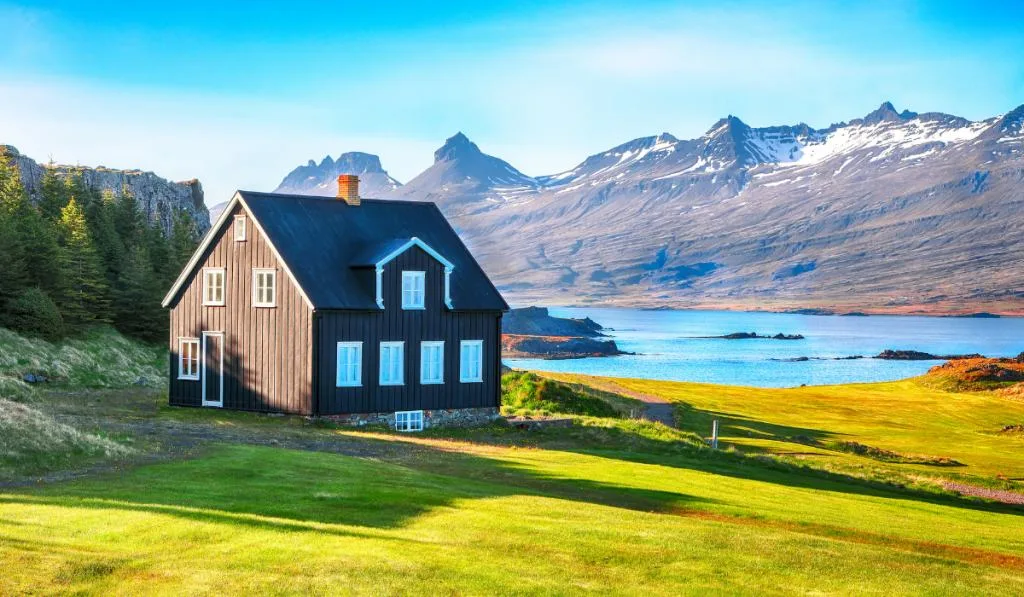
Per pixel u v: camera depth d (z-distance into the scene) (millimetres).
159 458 28422
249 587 15703
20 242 62875
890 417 80062
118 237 80875
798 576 18688
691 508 26891
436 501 23375
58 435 28094
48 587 15250
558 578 17266
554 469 32312
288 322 45031
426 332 48062
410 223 51531
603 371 172625
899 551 22578
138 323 74062
